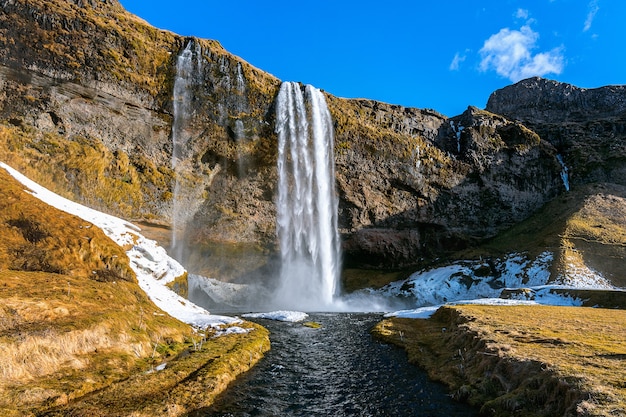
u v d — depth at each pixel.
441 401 14.15
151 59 44.66
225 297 52.22
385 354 21.88
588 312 28.72
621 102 93.25
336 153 57.84
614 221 61.28
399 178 62.81
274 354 21.27
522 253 60.22
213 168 49.56
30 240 23.44
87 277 23.19
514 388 12.66
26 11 39.00
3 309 14.88
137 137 44.62
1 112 37.09
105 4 48.41
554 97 99.94
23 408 10.97
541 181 75.62
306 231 56.38
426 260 66.94
